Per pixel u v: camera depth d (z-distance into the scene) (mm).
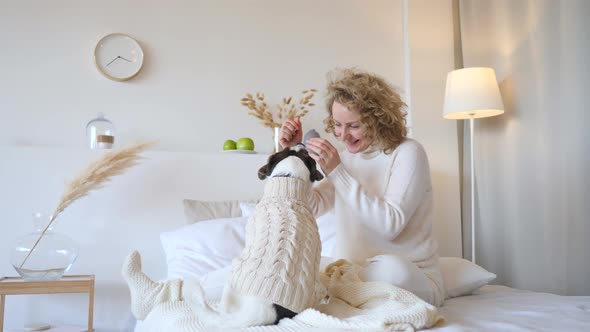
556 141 2430
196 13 3121
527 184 2623
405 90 3332
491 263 2906
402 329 1111
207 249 2258
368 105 1669
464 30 3186
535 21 2592
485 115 2863
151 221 2623
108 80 2932
